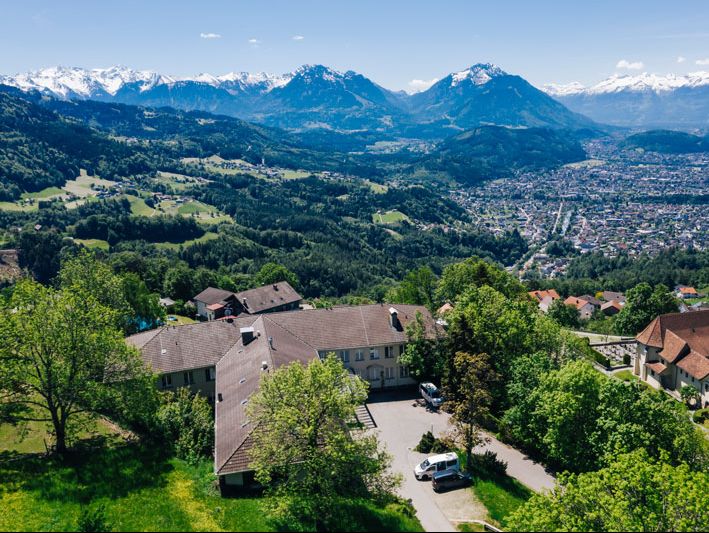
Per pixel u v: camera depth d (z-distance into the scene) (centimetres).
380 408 5847
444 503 4012
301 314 6588
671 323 8325
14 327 3866
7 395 4022
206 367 5781
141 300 8281
